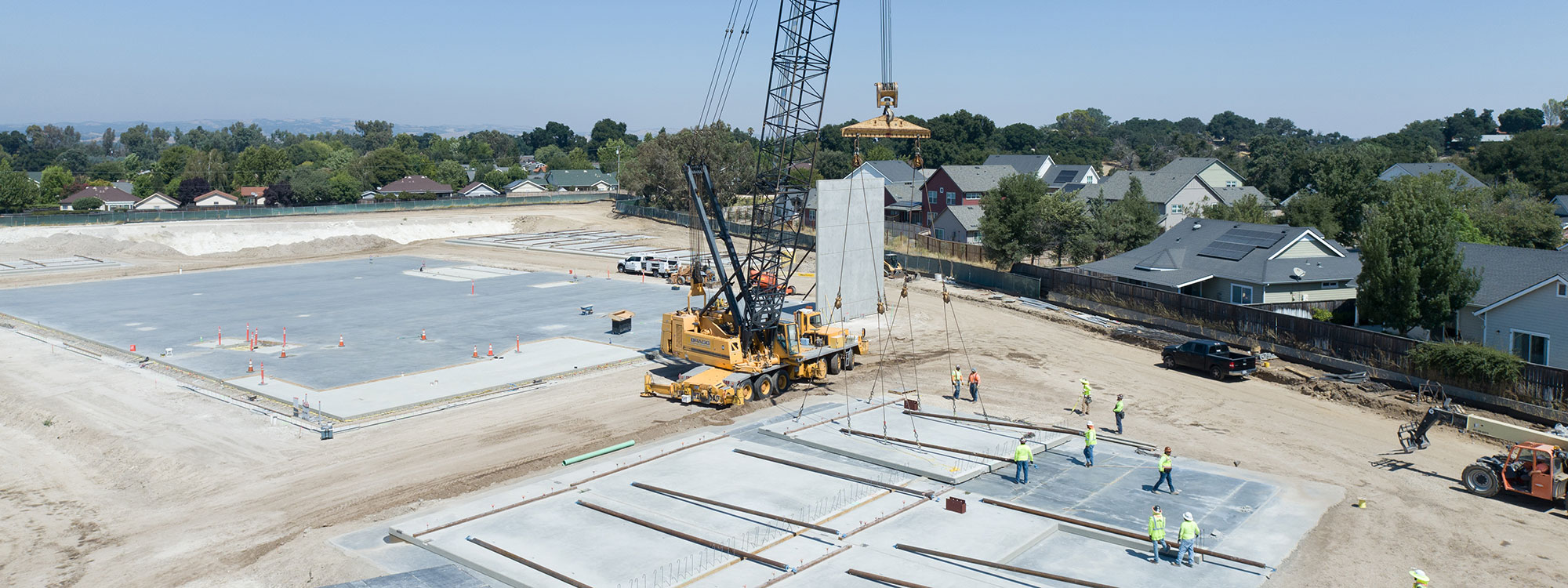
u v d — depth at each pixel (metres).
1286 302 58.00
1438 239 44.94
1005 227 78.75
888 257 84.19
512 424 38.88
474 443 36.50
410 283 80.25
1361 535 27.08
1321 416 39.81
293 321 61.66
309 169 166.50
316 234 112.19
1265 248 60.16
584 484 31.78
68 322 61.59
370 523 28.78
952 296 71.31
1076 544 26.64
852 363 48.91
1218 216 84.94
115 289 77.38
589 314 63.88
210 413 40.38
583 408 41.19
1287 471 32.81
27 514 30.58
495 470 33.50
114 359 50.84
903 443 35.47
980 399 43.00
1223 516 28.45
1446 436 36.50
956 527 27.56
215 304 68.94
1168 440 36.66
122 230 106.12
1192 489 30.81
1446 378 40.81
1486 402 39.12
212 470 33.69
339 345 54.00
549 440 36.88
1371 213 75.69
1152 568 24.86
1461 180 87.50
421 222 121.62
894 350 53.94
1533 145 126.38
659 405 41.75
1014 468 33.00
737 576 24.50
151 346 53.88
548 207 146.38
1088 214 80.19
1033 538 26.58
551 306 67.62
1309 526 27.67
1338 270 58.94
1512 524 27.75
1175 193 105.38
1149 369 48.59
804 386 45.72
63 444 37.50
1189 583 23.95
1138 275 64.06
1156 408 41.31
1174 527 27.53
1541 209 74.62
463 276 84.38
